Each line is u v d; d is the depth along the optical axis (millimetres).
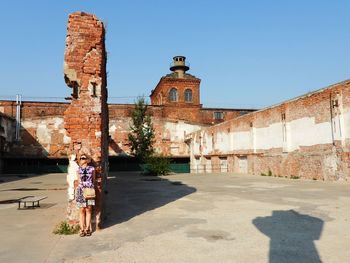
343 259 4742
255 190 14102
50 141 39219
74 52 7336
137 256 5023
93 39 7473
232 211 8797
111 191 14664
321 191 13094
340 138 17531
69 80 7281
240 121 28891
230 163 30797
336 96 17875
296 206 9430
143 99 37250
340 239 5793
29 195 14141
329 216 7848
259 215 8148
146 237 6145
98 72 7367
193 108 47500
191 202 10656
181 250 5301
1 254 5195
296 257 4852
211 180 20891
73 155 6988
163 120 42344
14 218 8320
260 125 25750
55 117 39688
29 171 37156
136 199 11648
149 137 36281
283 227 6758
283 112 22750
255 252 5129
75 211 6781
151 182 20062
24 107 41500
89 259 4910
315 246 5391
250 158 27031
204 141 37188
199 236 6156
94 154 7027
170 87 47375
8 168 36594
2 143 35406
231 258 4867
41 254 5176
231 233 6348
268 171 24406
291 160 21734
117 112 45344
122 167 39312
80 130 7102
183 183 18859
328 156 18391
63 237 6227
